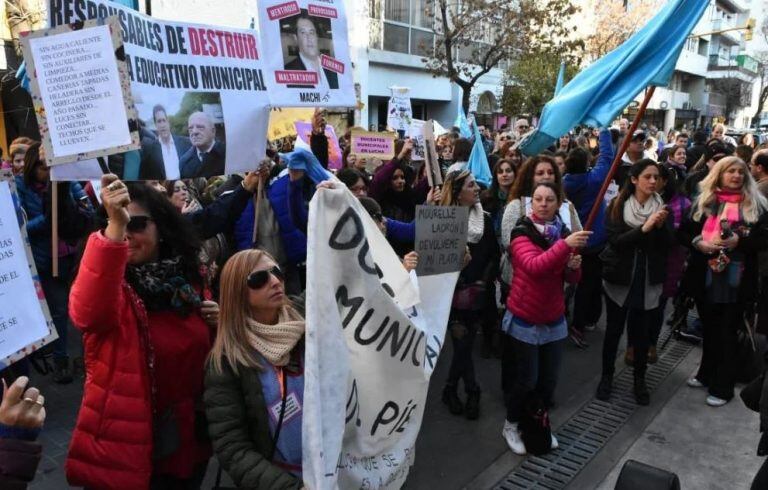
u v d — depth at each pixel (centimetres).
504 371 436
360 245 207
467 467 368
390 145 788
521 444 385
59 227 425
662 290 468
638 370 458
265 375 204
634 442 403
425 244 313
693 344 593
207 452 238
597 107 372
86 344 215
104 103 212
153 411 216
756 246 419
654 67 352
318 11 384
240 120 337
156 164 290
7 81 994
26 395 156
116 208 190
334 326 192
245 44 342
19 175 471
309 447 178
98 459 212
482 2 1504
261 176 361
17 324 181
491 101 2462
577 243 333
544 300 358
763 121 5169
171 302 222
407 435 237
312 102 380
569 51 1870
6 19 1032
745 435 412
